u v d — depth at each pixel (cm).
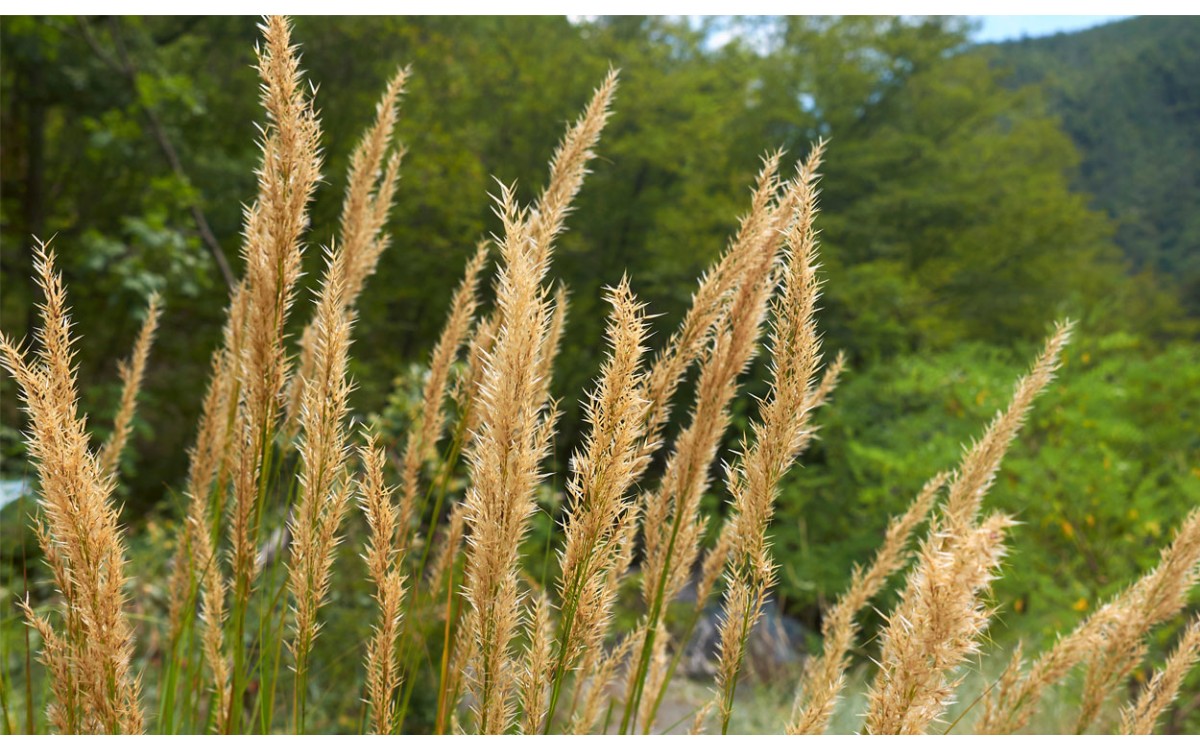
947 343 1205
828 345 999
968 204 1477
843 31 1530
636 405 87
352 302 149
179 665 141
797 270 94
